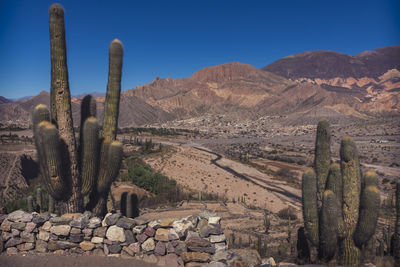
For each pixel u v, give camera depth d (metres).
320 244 8.39
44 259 7.28
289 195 59.81
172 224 7.51
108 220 7.68
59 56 8.30
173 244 7.29
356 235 7.77
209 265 6.46
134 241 7.52
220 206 37.75
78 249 7.64
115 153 8.71
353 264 7.81
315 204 8.46
